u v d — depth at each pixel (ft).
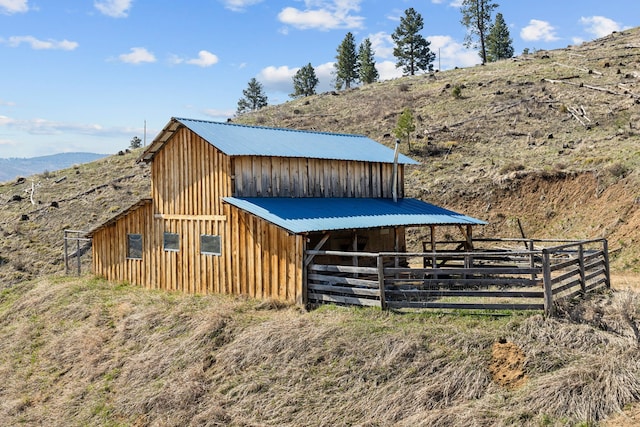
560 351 38.06
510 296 44.78
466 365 37.70
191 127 66.90
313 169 72.43
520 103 164.35
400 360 39.78
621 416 31.55
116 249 79.30
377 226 62.23
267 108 241.76
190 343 49.42
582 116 144.66
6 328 69.05
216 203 64.54
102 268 81.82
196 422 39.50
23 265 102.89
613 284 61.26
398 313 47.14
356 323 45.80
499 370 37.27
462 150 140.15
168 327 54.49
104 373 50.44
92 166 182.29
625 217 86.99
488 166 123.24
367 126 173.78
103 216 127.13
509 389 35.53
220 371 44.65
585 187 100.68
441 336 41.29
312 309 52.70
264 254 58.54
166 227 71.41
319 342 43.83
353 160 76.43
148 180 151.53
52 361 56.08
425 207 80.02
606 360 35.91
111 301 67.46
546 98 164.04
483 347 39.47
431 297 53.47
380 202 77.82
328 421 36.50
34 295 77.97
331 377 40.14
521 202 106.83
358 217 64.64
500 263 73.61
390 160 81.87
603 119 138.51
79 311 66.39
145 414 42.78
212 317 51.78
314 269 53.98
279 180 68.18
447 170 127.34
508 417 32.71
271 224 57.67
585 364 36.04
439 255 48.78
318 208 65.51
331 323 46.44
